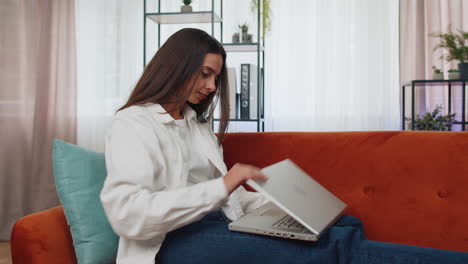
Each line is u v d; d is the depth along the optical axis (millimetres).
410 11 2861
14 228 877
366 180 1233
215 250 821
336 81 3018
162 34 3227
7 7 2600
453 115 2584
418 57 2859
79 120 3148
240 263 803
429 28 2830
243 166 811
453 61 2824
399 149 1211
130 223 758
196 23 3123
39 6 2758
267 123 3146
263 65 3092
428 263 723
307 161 1291
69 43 2906
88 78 3148
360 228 986
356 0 2977
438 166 1166
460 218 1130
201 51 999
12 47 2623
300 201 826
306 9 3055
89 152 1076
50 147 2828
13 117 2627
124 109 952
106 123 3186
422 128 2607
